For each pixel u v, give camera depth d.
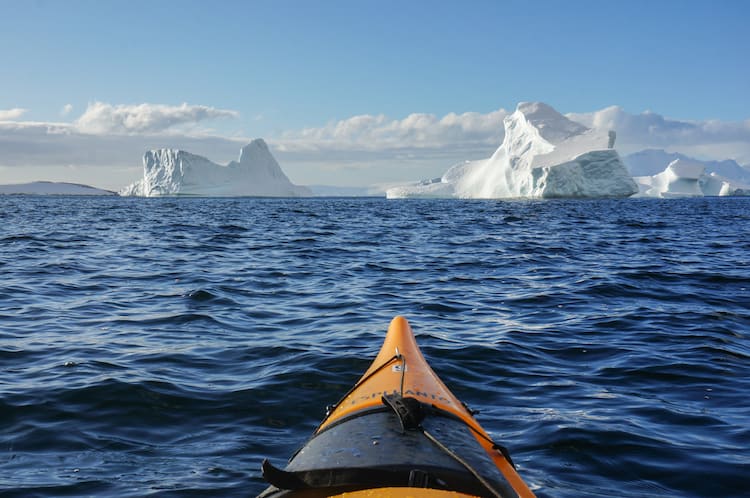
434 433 2.29
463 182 104.44
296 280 11.31
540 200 82.06
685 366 5.79
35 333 6.95
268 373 5.46
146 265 13.31
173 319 7.77
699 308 8.59
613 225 28.84
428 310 8.53
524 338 6.87
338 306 8.79
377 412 2.51
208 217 38.09
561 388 5.20
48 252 15.90
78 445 3.96
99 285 10.49
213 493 3.34
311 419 4.47
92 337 6.78
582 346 6.55
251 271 12.46
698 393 5.04
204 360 5.91
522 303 9.03
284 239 20.80
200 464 3.71
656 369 5.71
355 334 6.96
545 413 4.57
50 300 9.05
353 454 2.10
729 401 4.83
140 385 5.04
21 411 4.48
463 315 8.21
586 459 3.78
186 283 10.74
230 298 9.32
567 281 10.99
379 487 1.97
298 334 7.00
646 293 9.81
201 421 4.41
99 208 56.44
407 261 14.36
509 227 27.50
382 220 34.31
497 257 15.09
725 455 3.82
